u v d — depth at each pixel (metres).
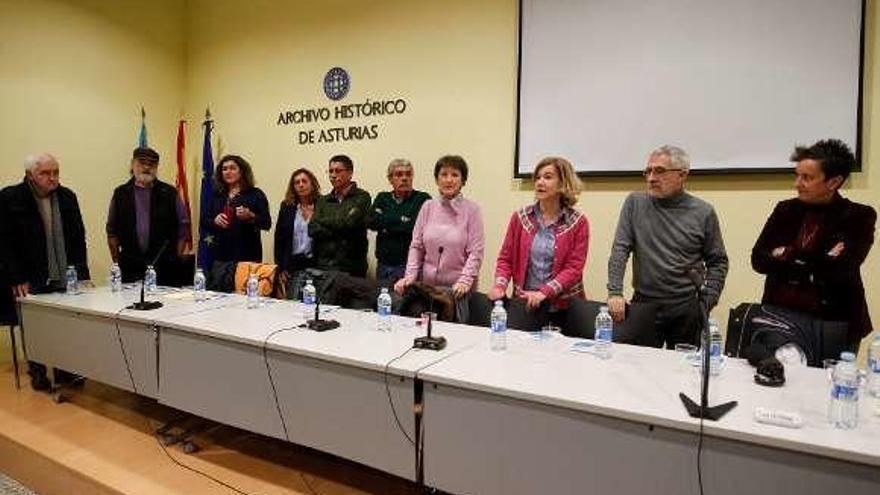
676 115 3.25
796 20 2.93
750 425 1.44
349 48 4.46
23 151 4.31
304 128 4.73
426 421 1.93
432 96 4.11
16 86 4.25
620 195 3.48
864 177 2.85
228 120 5.18
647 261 2.48
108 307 2.95
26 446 2.70
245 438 2.79
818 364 2.00
